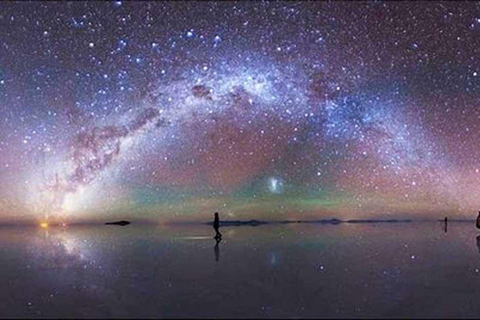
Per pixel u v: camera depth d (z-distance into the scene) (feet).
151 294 17.43
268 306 15.31
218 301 16.16
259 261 25.43
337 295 16.90
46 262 26.03
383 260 25.39
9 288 18.94
